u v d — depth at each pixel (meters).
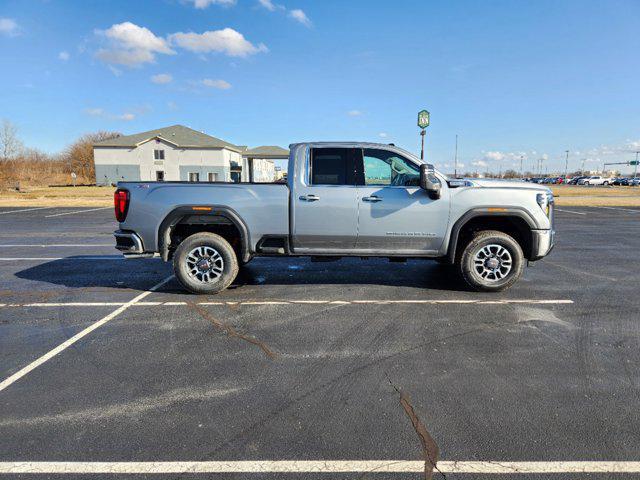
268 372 3.50
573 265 7.74
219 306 5.26
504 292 5.88
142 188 5.58
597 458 2.43
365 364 3.64
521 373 3.46
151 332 4.39
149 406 2.99
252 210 5.57
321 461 2.40
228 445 2.55
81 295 5.78
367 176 5.62
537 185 5.71
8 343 4.10
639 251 9.31
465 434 2.65
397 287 6.16
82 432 2.68
